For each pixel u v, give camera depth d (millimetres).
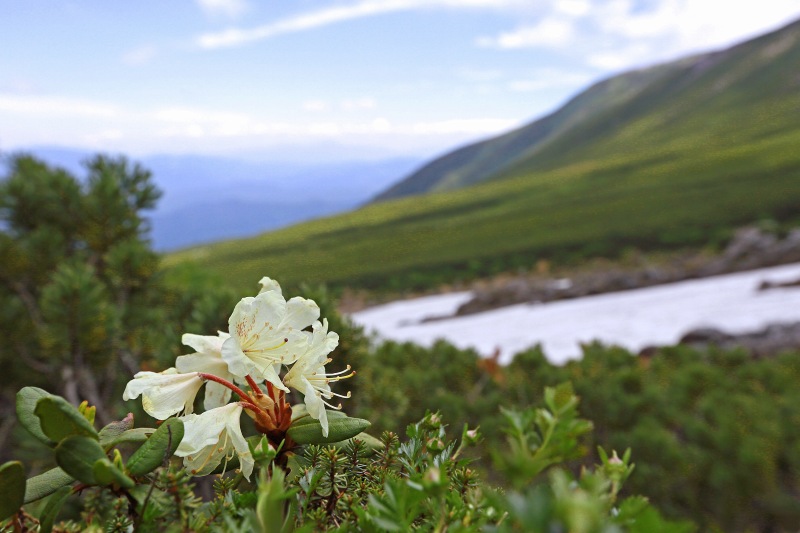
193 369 1158
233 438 1059
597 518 398
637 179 85250
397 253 66625
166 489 803
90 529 766
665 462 4879
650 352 13273
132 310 5180
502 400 5375
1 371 5086
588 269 43562
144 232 5891
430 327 26422
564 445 619
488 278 47094
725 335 14492
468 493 816
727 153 86938
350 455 1109
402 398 4023
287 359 1129
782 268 28719
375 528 715
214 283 8781
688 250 43594
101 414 4359
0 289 5352
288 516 693
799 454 4816
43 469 3883
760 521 4703
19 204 5680
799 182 59344
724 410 5391
